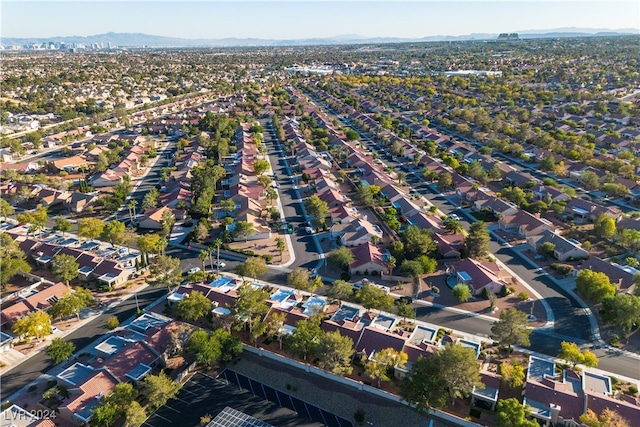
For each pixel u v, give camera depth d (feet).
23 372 314.55
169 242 504.84
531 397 273.75
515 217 524.11
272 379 306.35
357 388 294.87
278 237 511.40
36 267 458.50
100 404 268.21
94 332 355.15
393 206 589.32
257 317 340.18
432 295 395.75
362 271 430.61
